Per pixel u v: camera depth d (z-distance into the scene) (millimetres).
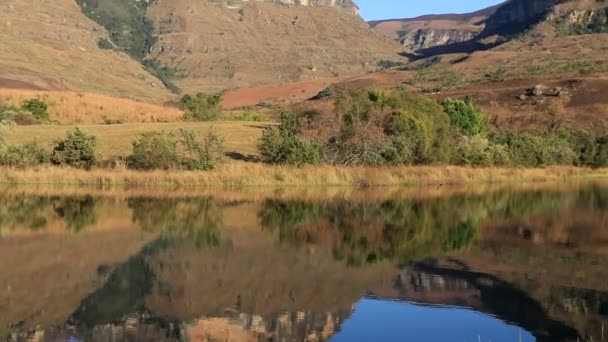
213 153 40719
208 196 33531
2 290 14805
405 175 42375
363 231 23547
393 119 45594
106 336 11906
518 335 11992
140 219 25781
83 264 17500
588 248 20266
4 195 32594
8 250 19219
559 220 26781
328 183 39688
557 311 13445
